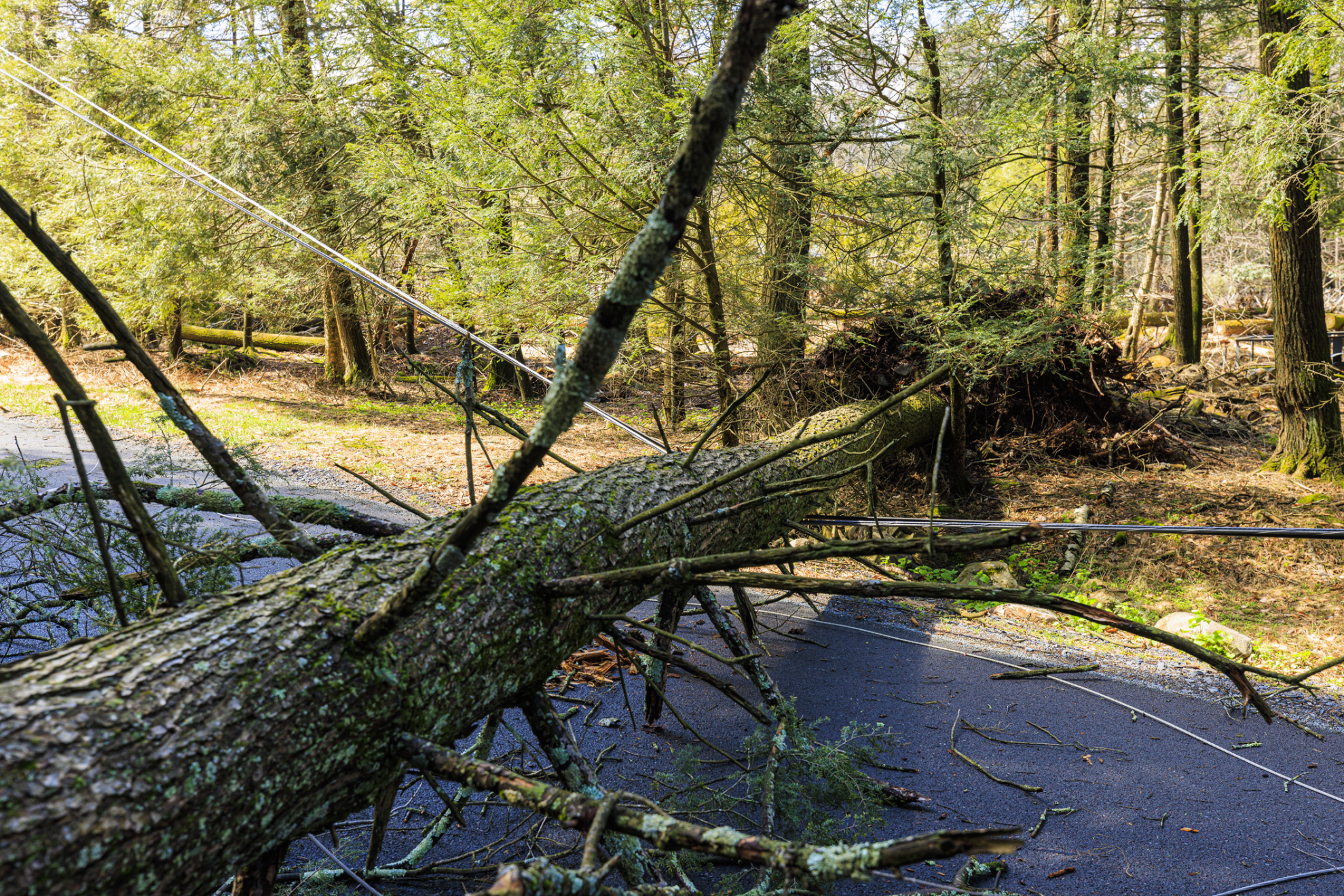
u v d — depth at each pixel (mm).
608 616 2568
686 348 8891
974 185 7199
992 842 1223
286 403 14547
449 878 2861
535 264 7457
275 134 12234
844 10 6984
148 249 12680
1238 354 19484
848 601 6203
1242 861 3125
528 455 1355
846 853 1361
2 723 1420
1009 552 7645
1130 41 8930
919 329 7277
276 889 2682
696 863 2820
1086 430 10094
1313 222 9234
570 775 2623
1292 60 7645
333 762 1834
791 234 7605
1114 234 7152
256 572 5309
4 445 8672
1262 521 8133
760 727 4070
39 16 14258
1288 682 1918
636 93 6586
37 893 1296
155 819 1463
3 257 13633
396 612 1713
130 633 1775
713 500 3609
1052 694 4664
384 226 12281
